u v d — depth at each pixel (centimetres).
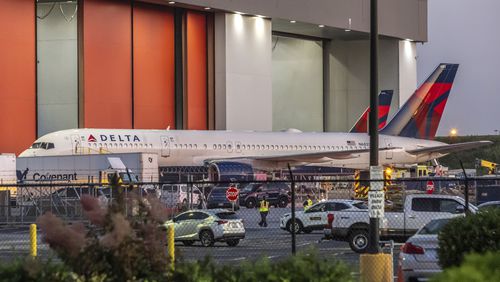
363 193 9556
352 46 16612
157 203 2161
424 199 5000
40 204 7231
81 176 9350
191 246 5878
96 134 11019
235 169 11081
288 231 6812
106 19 12550
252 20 14100
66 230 2086
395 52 16475
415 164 14488
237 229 5806
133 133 11431
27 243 5125
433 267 3328
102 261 2066
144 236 2103
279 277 2058
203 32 13788
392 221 4994
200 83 13738
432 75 14425
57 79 12394
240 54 13938
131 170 9306
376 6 3659
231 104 13788
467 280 1980
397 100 16488
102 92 12494
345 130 16625
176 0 12825
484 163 16775
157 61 13275
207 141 12131
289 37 16012
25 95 11819
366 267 3078
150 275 2081
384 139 13988
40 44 12394
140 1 12862
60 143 10719
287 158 12462
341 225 5081
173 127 13512
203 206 8662
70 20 12388
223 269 2091
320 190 10894
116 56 12662
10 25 11688
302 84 16675
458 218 2883
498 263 2070
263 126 14288
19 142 11756
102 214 2128
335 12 15075
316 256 2167
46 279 2066
